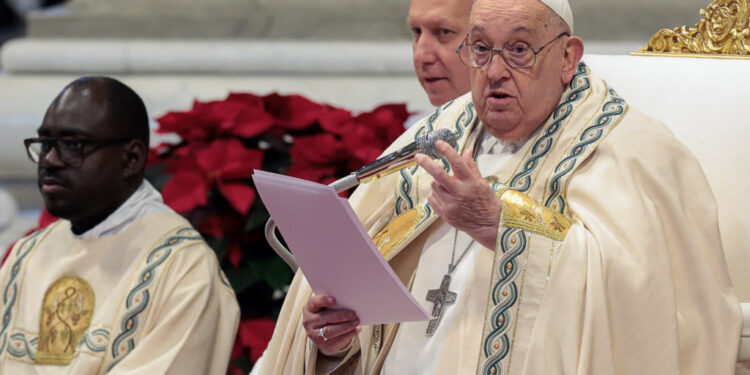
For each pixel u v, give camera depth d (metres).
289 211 8.83
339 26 24.75
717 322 9.11
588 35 23.19
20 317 11.79
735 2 11.58
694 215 9.52
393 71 24.02
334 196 8.42
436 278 10.03
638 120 9.84
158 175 14.35
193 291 11.38
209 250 11.91
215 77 24.02
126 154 11.77
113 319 11.27
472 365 9.44
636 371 8.79
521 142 10.09
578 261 8.91
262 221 13.68
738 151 10.48
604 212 9.20
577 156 9.68
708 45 11.74
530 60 9.52
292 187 8.65
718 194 10.42
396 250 10.15
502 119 9.74
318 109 14.69
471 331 9.55
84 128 11.45
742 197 10.33
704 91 10.82
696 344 9.15
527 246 9.10
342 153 14.06
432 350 9.70
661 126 9.90
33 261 12.03
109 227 11.74
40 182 11.57
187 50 24.08
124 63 24.22
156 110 23.20
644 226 9.04
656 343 8.77
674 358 8.76
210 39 24.72
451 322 9.70
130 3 25.17
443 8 12.59
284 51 24.03
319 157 14.04
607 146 9.62
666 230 9.36
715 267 9.41
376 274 8.68
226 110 14.20
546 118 10.02
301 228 8.88
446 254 10.08
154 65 24.16
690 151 9.91
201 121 14.21
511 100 9.63
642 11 23.17
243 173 13.67
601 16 23.19
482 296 9.60
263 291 14.05
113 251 11.65
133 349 11.19
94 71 24.34
